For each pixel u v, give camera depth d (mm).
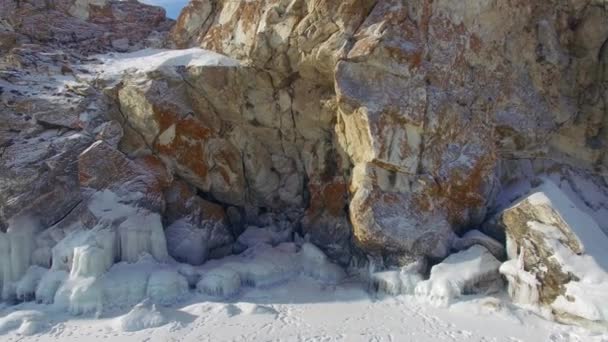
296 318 9125
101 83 11766
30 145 10758
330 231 11953
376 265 10664
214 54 12359
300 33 10992
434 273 9883
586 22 11562
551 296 8984
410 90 10438
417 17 10641
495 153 11109
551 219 9477
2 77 11836
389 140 10273
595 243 9273
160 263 10719
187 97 12000
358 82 10484
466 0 10859
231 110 12188
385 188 10500
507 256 10125
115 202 10688
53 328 8609
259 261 11172
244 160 12750
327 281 11008
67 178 10625
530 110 11516
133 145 11656
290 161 13117
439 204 10578
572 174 11641
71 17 15336
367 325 8797
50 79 12234
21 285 9695
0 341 8156
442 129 10594
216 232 12031
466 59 11008
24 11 14461
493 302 9148
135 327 8617
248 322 8906
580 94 11977
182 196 11805
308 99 11977
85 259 9523
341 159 11875
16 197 10164
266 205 13305
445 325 8734
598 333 8188
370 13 10719
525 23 11477
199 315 9148
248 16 11859
